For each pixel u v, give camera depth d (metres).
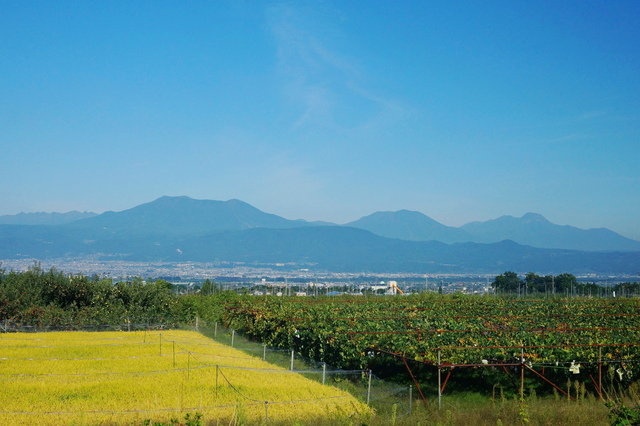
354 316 34.19
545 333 28.25
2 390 18.75
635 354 22.59
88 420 15.85
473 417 16.48
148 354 26.55
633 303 50.25
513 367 23.27
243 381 21.25
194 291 75.31
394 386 22.64
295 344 31.66
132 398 18.23
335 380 23.45
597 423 15.51
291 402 18.41
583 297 67.94
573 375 22.88
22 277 40.03
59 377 21.02
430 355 22.31
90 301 40.59
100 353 26.58
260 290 81.12
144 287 43.22
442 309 43.72
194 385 20.12
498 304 50.88
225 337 37.16
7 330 35.34
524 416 15.59
